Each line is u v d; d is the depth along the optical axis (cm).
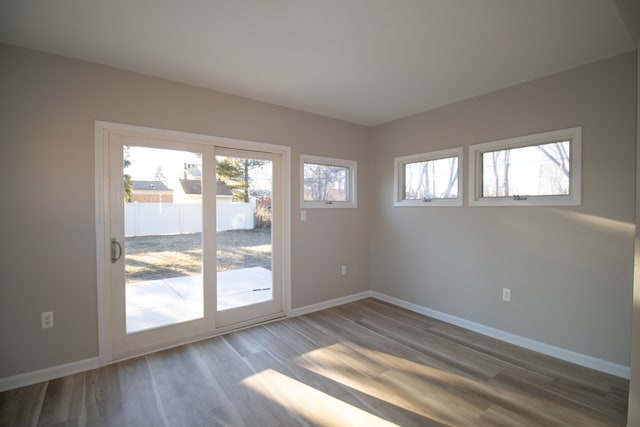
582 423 189
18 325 228
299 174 378
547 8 186
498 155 317
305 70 271
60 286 242
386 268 431
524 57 247
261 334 320
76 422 190
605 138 246
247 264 346
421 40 223
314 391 222
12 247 226
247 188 346
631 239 236
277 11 189
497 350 285
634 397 175
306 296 387
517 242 298
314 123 390
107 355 261
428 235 376
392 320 361
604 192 248
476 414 197
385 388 225
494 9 187
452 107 350
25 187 229
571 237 265
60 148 241
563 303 270
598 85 250
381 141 434
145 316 281
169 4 182
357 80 291
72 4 180
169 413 199
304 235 385
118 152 267
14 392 220
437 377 240
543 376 241
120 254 268
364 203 445
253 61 254
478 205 327
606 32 211
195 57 247
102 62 254
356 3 182
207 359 268
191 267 306
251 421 192
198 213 309
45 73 235
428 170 383
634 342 176
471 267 334
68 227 244
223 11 189
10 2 177
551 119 275
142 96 274
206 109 308
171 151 293
